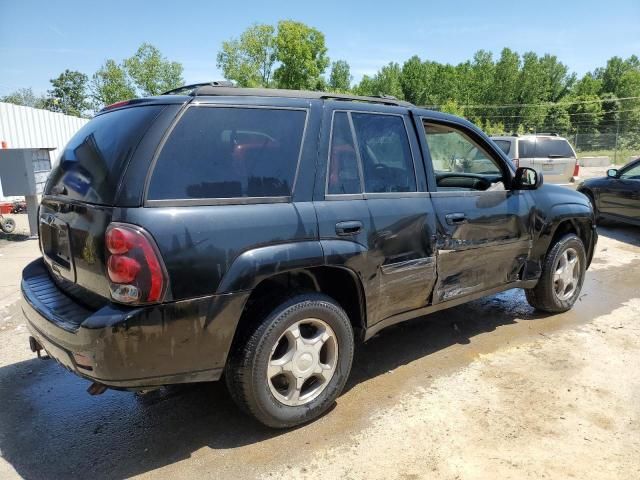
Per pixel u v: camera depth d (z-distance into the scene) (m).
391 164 3.52
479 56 74.31
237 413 3.26
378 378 3.71
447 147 4.70
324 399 3.13
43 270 3.41
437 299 3.79
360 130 3.37
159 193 2.49
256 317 2.83
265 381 2.84
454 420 3.13
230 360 2.82
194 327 2.54
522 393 3.47
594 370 3.82
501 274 4.33
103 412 3.31
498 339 4.45
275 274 2.76
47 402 3.45
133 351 2.41
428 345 4.32
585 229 5.27
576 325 4.79
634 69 81.25
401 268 3.43
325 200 3.06
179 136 2.62
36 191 9.44
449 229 3.74
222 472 2.67
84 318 2.52
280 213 2.83
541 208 4.57
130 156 2.51
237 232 2.64
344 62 80.75
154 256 2.39
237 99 2.88
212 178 2.66
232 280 2.61
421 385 3.60
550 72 80.56
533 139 12.50
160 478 2.63
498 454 2.79
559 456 2.77
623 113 69.88
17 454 2.86
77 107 93.44
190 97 2.73
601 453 2.80
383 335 4.56
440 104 68.12
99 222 2.48
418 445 2.88
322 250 2.94
